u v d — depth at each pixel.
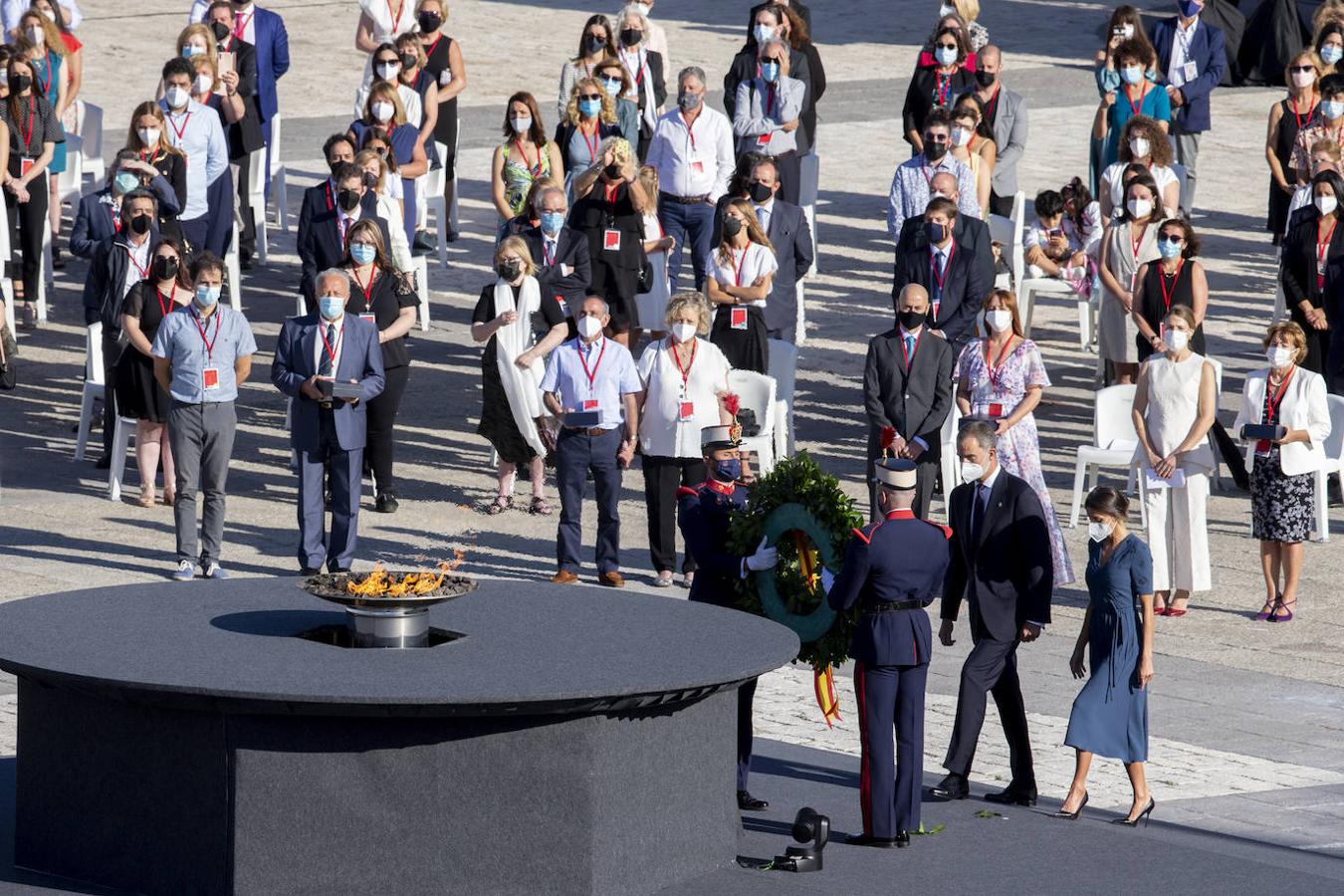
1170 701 34.41
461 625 26.02
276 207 71.75
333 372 38.78
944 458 44.44
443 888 22.91
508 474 44.91
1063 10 116.50
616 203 47.38
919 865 25.73
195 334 38.47
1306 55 62.72
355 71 96.12
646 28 63.53
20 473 46.78
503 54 100.06
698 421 39.09
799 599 27.94
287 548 41.84
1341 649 37.28
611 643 25.05
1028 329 59.03
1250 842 27.36
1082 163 78.38
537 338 45.31
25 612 26.28
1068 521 44.94
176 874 23.42
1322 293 47.03
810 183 65.88
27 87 56.97
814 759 31.00
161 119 51.66
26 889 24.03
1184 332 38.31
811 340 59.22
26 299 58.84
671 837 24.44
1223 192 77.38
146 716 23.45
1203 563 38.81
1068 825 27.81
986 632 28.98
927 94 59.84
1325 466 43.12
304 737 22.70
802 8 64.88
